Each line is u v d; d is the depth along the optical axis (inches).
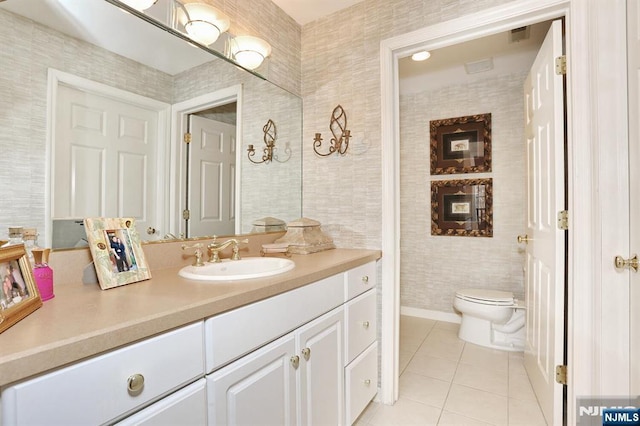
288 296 44.2
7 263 28.2
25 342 22.7
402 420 64.7
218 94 64.4
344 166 76.7
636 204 47.6
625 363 49.6
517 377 81.4
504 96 113.7
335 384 54.7
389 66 70.8
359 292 63.4
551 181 62.4
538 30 83.1
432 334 110.7
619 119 50.2
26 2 39.3
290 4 75.9
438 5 64.9
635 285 47.8
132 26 50.3
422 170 128.0
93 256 38.5
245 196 70.4
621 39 50.0
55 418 22.6
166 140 55.6
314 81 81.7
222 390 34.4
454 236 122.5
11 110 37.9
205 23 58.6
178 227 57.4
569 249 56.6
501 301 97.1
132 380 26.8
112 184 47.9
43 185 40.4
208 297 34.2
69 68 43.1
